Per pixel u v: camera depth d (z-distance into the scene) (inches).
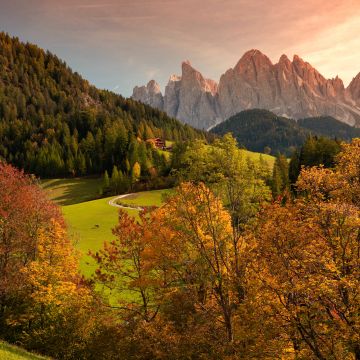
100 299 1072.8
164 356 816.3
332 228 736.3
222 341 799.1
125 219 1062.4
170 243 900.0
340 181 816.9
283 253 717.9
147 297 1048.8
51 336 1035.3
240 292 832.9
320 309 640.4
